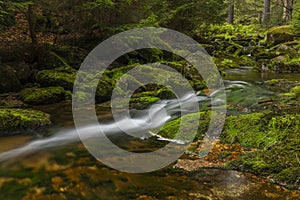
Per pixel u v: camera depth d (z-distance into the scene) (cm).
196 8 1191
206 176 337
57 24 954
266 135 412
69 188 310
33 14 830
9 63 760
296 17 1324
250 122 446
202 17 1261
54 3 817
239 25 2047
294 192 304
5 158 382
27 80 764
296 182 317
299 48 1238
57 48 862
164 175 337
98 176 332
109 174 336
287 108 514
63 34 945
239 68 1136
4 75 707
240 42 1606
